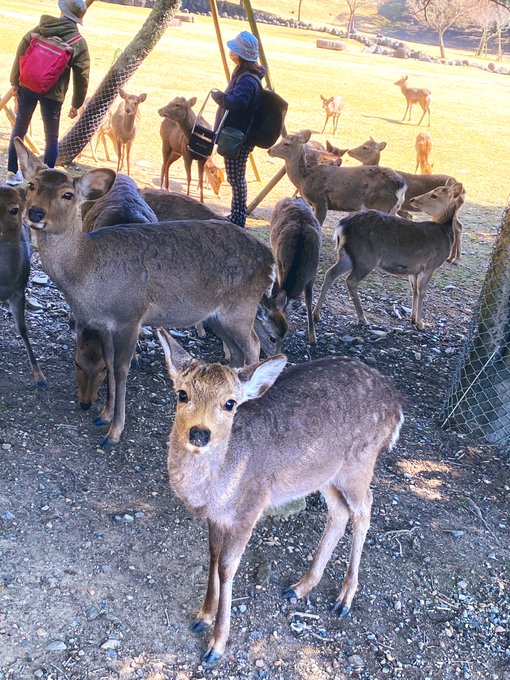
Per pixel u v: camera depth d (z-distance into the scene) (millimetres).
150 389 3430
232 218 5137
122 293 2939
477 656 2369
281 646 2281
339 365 2469
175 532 2607
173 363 2076
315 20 44656
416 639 2391
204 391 1951
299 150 5926
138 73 12266
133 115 6613
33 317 3832
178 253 3029
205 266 3088
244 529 2209
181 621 2293
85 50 4832
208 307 3166
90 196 2844
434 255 4566
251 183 7215
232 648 2240
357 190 5883
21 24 15172
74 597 2287
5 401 3104
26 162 2887
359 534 2449
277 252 4344
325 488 2484
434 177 6367
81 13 4801
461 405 3570
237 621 2332
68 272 2857
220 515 2174
